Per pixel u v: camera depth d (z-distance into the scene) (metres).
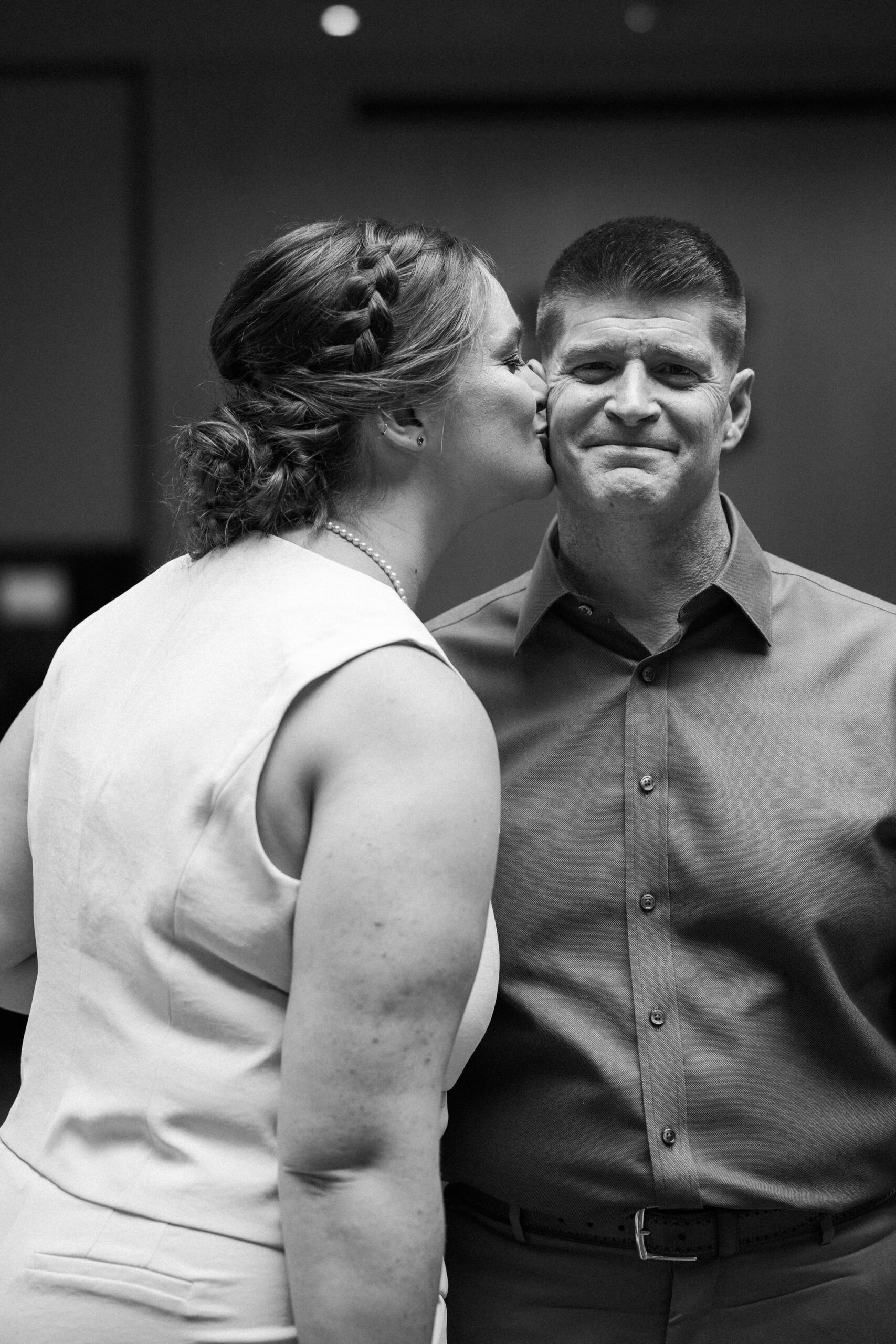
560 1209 2.97
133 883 2.23
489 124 11.45
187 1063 2.17
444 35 11.17
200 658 2.30
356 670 2.17
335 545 2.41
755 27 11.01
